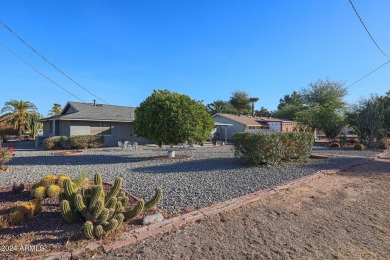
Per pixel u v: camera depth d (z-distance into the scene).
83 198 3.64
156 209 4.38
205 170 8.62
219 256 2.97
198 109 11.91
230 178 7.20
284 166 9.48
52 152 15.23
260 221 4.00
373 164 10.51
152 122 11.40
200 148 18.92
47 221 3.76
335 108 27.00
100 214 3.35
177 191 5.69
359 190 6.05
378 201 5.21
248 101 66.00
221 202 4.79
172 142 11.64
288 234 3.58
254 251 3.10
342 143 21.31
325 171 8.26
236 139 9.81
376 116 18.41
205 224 3.84
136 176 7.54
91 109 22.67
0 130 26.89
